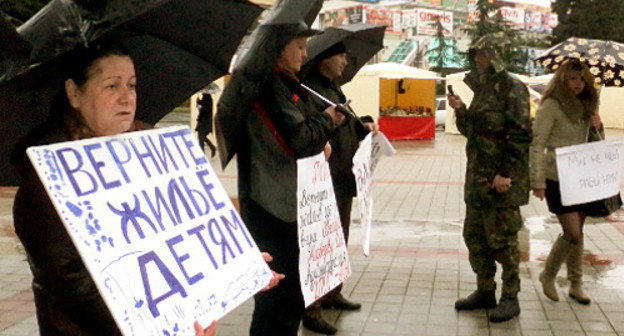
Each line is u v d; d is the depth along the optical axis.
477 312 4.76
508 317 4.52
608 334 4.30
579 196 4.63
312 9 3.02
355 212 9.03
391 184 11.78
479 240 4.65
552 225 8.20
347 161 4.00
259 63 2.82
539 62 5.23
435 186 11.55
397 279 5.65
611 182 4.74
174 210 1.93
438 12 65.62
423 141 21.61
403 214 8.88
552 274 4.96
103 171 1.78
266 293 3.13
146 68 2.35
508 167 4.32
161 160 1.99
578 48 4.95
